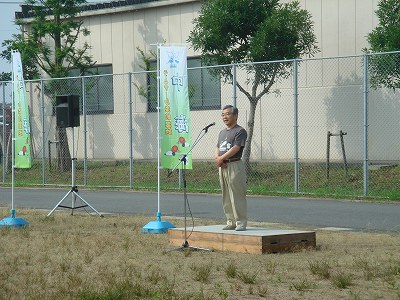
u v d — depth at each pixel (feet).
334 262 36.68
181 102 52.37
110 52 108.68
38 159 103.81
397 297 29.58
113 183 85.92
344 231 48.26
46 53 104.17
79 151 105.81
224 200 43.21
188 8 100.78
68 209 65.31
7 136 100.48
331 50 87.40
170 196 73.77
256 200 67.67
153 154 102.12
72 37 104.12
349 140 83.35
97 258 39.63
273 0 84.17
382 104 81.41
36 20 104.83
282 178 77.00
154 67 101.91
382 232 47.67
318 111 86.12
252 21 82.48
